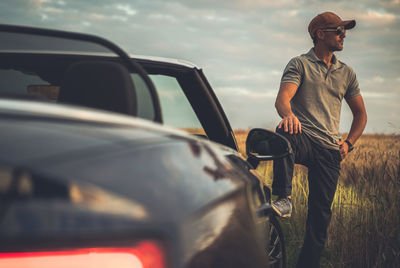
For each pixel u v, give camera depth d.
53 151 0.61
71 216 0.55
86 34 1.53
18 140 0.60
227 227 0.88
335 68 3.62
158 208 0.65
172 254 0.63
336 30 3.56
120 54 1.52
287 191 3.29
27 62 2.01
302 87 3.63
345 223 4.01
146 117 1.68
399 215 3.94
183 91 2.43
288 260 3.89
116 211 0.59
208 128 2.52
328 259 3.88
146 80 1.51
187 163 0.87
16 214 0.52
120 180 0.63
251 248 0.99
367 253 3.59
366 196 4.42
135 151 0.73
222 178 1.01
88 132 0.73
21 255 0.53
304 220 4.43
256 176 1.94
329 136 3.60
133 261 0.59
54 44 1.91
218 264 0.79
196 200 0.77
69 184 0.56
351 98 3.83
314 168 3.66
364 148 6.22
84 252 0.56
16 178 0.53
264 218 1.76
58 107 0.80
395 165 4.69
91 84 1.32
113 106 1.31
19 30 1.54
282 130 3.49
